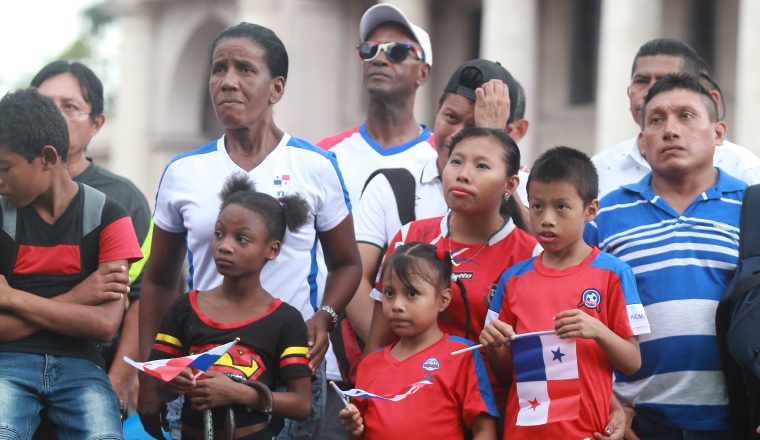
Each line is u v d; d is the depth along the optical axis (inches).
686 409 410.9
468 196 397.7
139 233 523.2
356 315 466.0
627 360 368.5
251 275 386.9
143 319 423.8
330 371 483.5
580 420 367.9
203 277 414.9
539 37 2442.2
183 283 597.3
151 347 416.5
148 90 3029.0
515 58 2127.2
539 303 381.7
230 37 410.3
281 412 372.5
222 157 416.5
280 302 389.4
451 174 403.2
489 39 2158.0
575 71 2410.2
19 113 376.2
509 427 377.1
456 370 383.6
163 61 3016.7
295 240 409.4
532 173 390.3
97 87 542.6
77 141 529.7
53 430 385.4
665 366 414.9
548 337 374.9
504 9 2133.4
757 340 379.9
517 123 493.7
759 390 380.2
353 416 370.9
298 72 2568.9
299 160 417.4
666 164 426.9
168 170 420.5
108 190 529.0
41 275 385.7
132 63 3029.0
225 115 405.1
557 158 386.6
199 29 2933.1
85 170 534.6
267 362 380.2
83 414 376.8
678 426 411.8
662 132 427.8
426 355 388.5
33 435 395.5
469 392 381.4
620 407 386.6
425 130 553.0
